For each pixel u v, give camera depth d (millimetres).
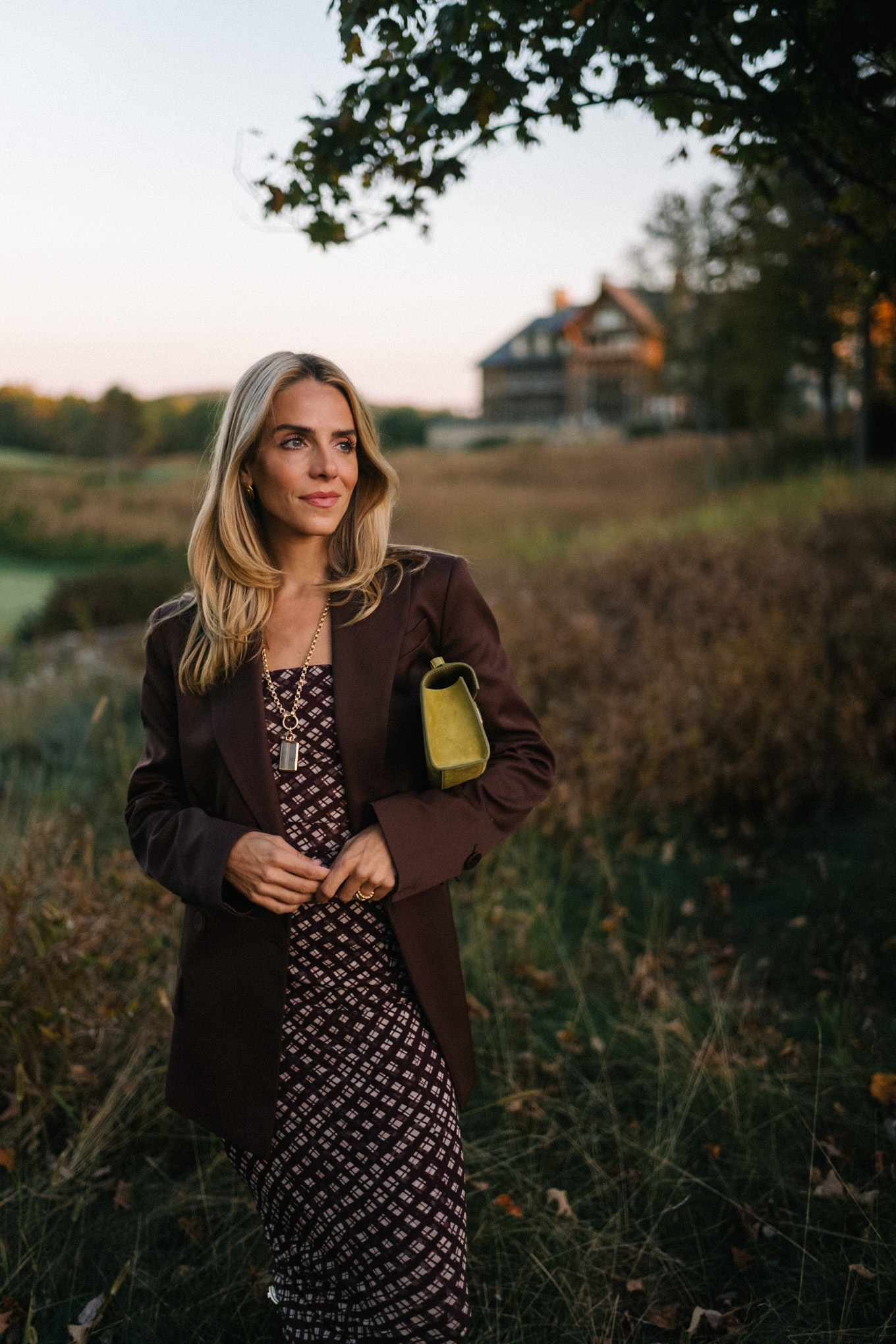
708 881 3811
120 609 14656
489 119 2266
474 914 3756
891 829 3992
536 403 69438
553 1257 2188
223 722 1655
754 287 15445
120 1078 2607
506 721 1759
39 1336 2053
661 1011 3061
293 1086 1604
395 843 1518
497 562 12195
